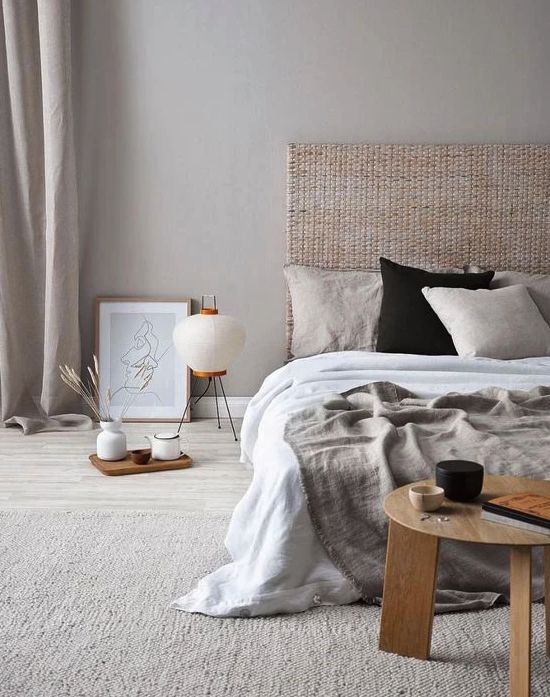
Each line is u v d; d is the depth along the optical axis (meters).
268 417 3.51
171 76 5.20
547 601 2.41
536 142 5.19
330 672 2.32
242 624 2.60
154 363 5.32
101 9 5.16
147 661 2.37
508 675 2.30
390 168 5.16
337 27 5.14
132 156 5.25
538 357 4.38
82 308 5.36
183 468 4.27
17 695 2.18
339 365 4.06
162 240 5.31
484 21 5.12
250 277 5.32
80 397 5.29
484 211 5.17
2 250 5.01
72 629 2.55
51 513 3.57
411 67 5.16
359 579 2.73
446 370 4.06
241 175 5.25
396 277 4.74
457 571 2.73
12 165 5.10
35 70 5.05
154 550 3.18
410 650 2.40
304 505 2.75
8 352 5.06
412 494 2.28
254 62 5.18
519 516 2.14
